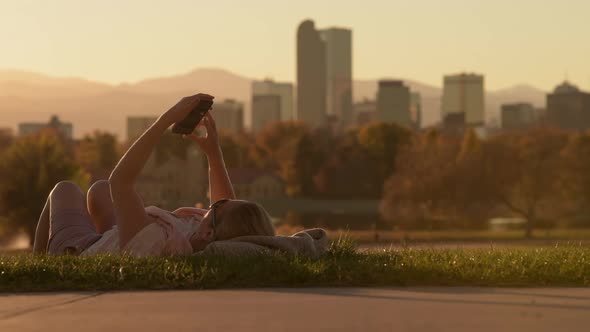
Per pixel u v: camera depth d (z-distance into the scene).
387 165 165.00
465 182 98.94
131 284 5.99
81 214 7.71
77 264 6.52
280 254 6.88
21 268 6.28
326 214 159.75
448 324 4.29
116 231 7.32
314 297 5.36
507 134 110.69
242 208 7.14
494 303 5.04
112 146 191.62
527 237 87.81
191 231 7.23
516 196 101.31
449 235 87.62
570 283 6.21
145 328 4.25
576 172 100.12
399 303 5.04
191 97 7.12
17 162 80.25
